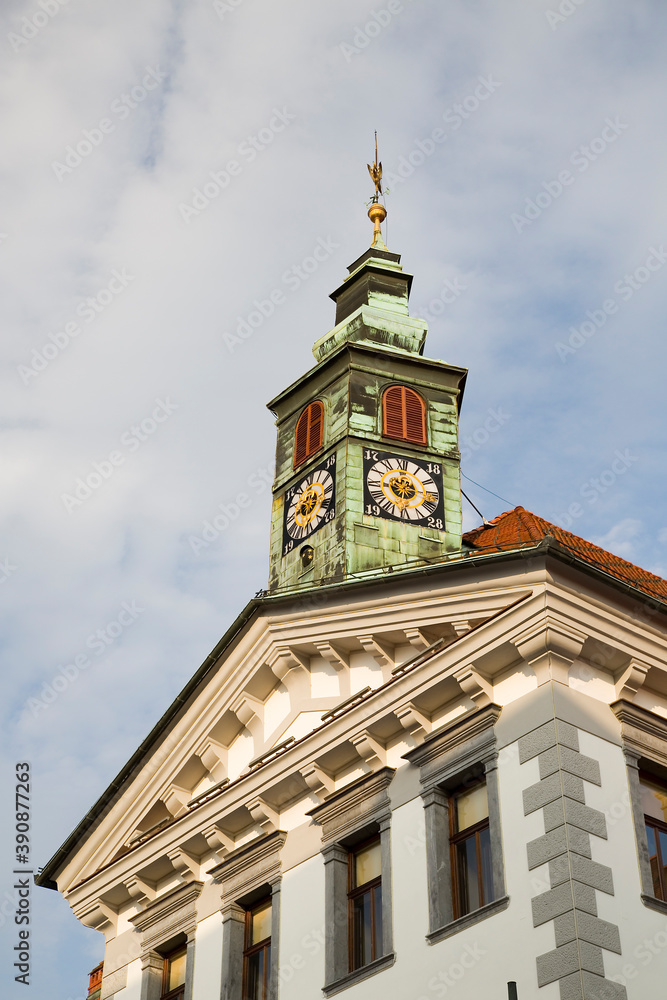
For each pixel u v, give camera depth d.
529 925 21.83
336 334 39.12
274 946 25.88
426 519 34.59
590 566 24.17
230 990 26.34
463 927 22.67
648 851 23.02
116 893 30.08
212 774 29.47
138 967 28.94
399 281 40.72
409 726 25.25
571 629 23.83
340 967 24.59
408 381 37.16
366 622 26.95
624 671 24.23
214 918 27.59
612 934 21.47
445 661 24.83
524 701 23.80
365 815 25.36
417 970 23.02
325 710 27.41
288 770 26.89
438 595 26.08
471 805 24.12
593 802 22.67
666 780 24.09
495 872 22.70
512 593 24.97
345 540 33.75
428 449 36.00
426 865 23.86
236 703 28.91
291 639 27.88
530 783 22.95
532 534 29.55
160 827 29.23
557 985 21.05
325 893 25.42
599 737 23.45
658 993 21.41
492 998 21.73
